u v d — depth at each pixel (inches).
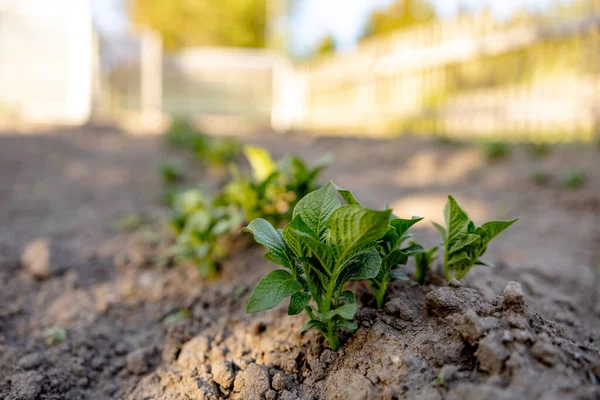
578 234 37.9
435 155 71.6
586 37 67.1
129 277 29.5
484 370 13.9
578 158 58.0
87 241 37.4
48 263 30.1
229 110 174.6
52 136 84.5
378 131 104.7
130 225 41.6
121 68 155.1
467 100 84.1
